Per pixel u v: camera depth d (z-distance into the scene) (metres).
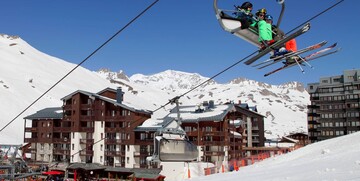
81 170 67.06
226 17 7.80
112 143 69.50
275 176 19.20
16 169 35.44
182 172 60.44
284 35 8.56
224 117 68.81
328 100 110.00
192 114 72.00
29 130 80.44
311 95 114.19
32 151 78.94
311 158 29.78
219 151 67.19
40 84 197.00
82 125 75.25
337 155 25.80
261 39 8.10
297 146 65.19
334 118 108.06
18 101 145.50
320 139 109.31
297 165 25.20
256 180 18.77
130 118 67.94
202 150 68.56
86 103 75.44
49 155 77.06
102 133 71.81
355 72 107.69
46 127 78.38
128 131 67.62
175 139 14.35
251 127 101.62
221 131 67.88
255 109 110.19
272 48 8.12
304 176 16.41
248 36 8.32
